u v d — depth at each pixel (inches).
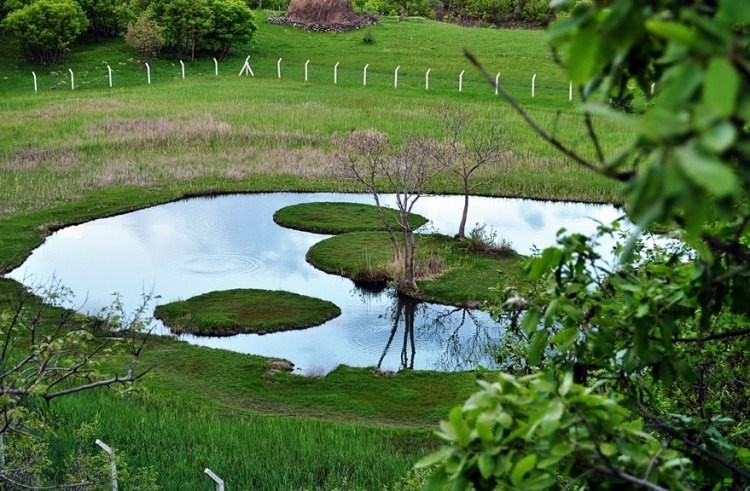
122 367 801.6
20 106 1904.5
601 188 1451.8
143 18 2405.3
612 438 135.5
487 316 984.9
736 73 69.4
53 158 1528.1
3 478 387.9
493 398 134.3
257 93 2080.5
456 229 1278.3
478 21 3555.6
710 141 69.6
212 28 2427.4
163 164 1545.3
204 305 976.3
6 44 2438.5
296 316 961.5
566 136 1690.5
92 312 928.3
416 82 2265.0
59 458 558.3
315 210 1355.8
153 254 1150.3
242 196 1445.6
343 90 2164.1
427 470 516.4
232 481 565.6
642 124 74.2
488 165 1546.5
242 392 781.9
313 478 578.2
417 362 866.1
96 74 2295.8
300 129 1755.7
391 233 1088.8
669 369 167.3
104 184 1425.9
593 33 84.2
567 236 170.9
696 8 89.0
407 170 1176.8
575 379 187.0
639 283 171.6
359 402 769.6
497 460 129.1
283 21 2839.6
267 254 1171.3
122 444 602.5
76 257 1123.3
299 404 764.0
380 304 1018.7
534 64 2427.4
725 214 91.8
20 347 802.8
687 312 167.8
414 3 3491.6
